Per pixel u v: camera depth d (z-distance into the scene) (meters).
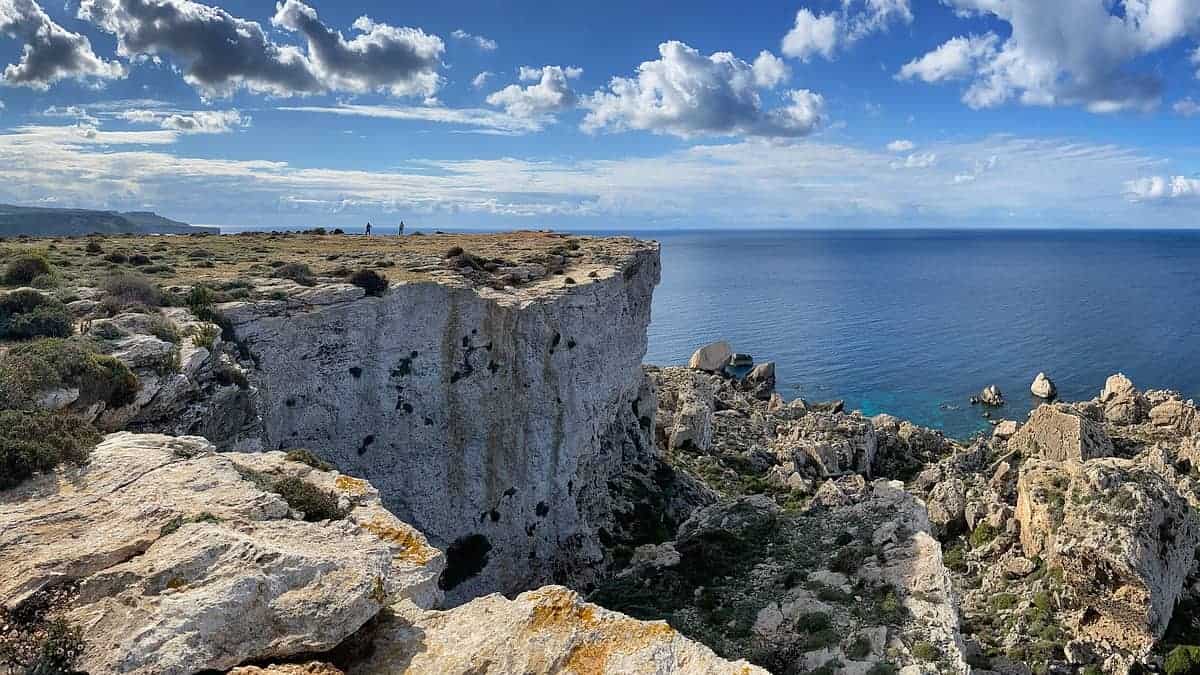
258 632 11.53
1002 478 51.34
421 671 12.16
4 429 15.62
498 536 37.19
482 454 37.09
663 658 12.95
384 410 34.22
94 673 10.12
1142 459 57.41
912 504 34.81
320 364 32.28
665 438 62.66
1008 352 128.00
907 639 24.09
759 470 60.22
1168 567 34.12
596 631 13.39
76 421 17.53
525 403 38.19
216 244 58.66
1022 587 37.09
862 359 124.62
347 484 18.48
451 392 36.44
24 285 31.14
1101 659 31.64
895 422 75.38
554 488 39.19
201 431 23.92
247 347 29.81
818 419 68.31
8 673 9.93
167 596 11.42
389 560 14.85
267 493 15.92
